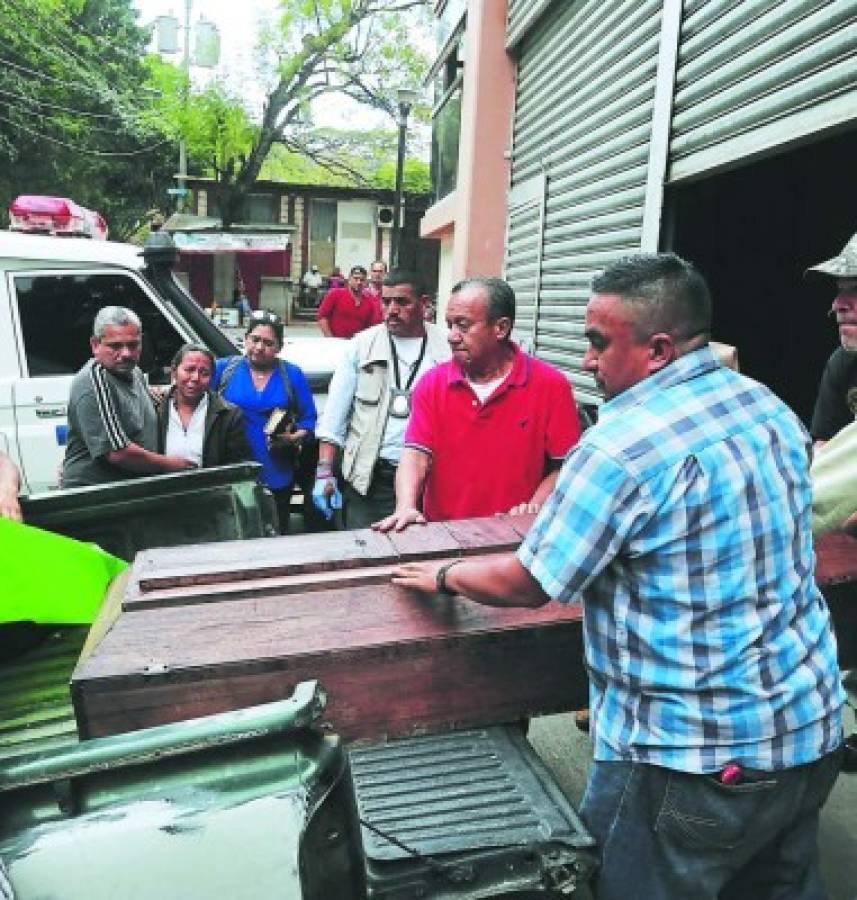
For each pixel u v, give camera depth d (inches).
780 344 206.7
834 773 66.9
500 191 328.5
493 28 319.9
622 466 58.6
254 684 66.4
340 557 81.5
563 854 62.8
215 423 163.9
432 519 119.3
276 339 187.5
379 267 483.2
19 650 99.4
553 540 60.3
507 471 115.3
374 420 146.9
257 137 928.3
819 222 198.8
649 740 61.7
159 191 1077.8
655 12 187.0
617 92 210.4
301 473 206.2
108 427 149.9
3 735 87.4
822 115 124.9
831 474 76.9
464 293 111.5
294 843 53.4
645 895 64.1
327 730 67.9
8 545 84.3
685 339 63.5
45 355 194.9
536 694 73.7
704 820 61.2
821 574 80.5
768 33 139.8
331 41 869.2
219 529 128.7
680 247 189.8
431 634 70.2
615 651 63.0
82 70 932.6
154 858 52.9
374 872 61.1
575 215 244.1
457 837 62.9
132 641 68.3
